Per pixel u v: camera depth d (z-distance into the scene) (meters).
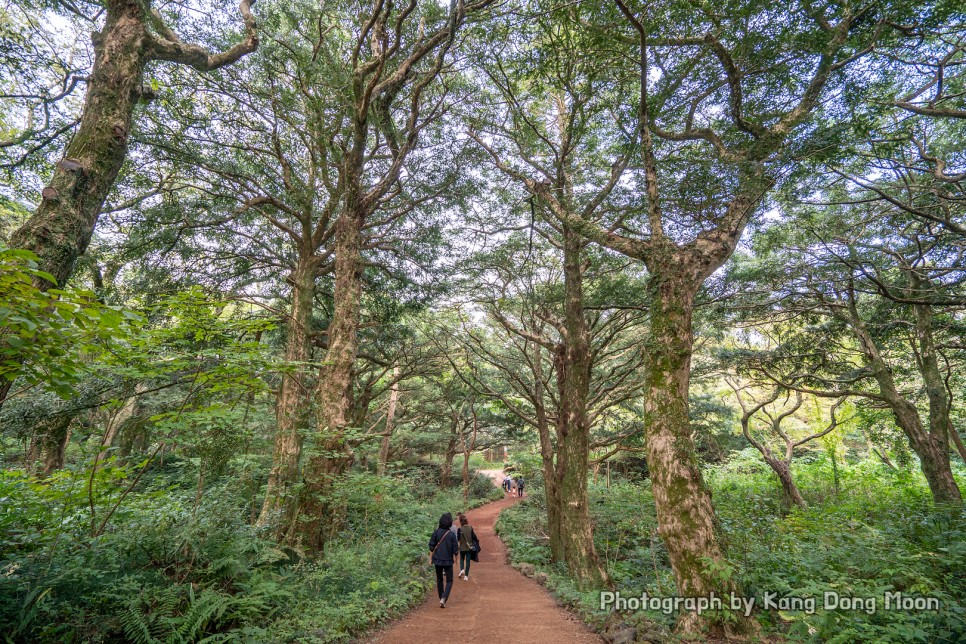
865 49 6.48
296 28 10.38
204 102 11.01
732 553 6.23
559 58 8.49
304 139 11.83
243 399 7.42
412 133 10.91
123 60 5.24
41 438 9.98
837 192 11.41
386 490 9.90
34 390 10.37
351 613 5.65
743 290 12.61
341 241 11.09
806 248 11.66
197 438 5.93
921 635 3.75
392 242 15.10
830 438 19.41
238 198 12.55
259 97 10.78
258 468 8.02
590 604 6.85
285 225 14.21
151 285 12.68
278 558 5.91
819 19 6.63
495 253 14.15
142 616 4.05
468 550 10.21
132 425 6.10
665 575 7.31
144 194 11.71
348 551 8.23
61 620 3.97
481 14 8.36
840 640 3.91
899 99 8.26
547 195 8.56
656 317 6.13
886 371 12.18
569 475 10.91
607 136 10.80
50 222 4.36
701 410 19.78
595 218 11.67
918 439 11.58
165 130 10.30
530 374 20.50
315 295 17.19
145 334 4.96
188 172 11.48
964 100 7.81
